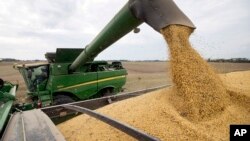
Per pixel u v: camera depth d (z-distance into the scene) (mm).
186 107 2740
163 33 2980
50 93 8203
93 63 9602
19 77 23219
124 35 3896
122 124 1910
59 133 2381
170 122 2564
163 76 23750
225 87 3268
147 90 5535
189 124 2494
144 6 3059
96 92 9578
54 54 8500
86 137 2814
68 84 8539
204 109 2715
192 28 3133
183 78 2811
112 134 2674
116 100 4895
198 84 2812
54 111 3836
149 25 3146
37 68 8461
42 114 3203
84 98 9125
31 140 2191
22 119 2932
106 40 4273
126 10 3305
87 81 9164
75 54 8336
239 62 39219
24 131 2441
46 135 2318
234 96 3146
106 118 2156
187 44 2994
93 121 3229
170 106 2875
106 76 9984
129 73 28312
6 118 3221
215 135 2365
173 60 2898
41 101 7785
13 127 2615
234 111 2838
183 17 3100
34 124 2691
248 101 3037
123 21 3451
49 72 8461
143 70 33750
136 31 3709
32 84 8500
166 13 2994
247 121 2654
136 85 16938
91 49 5332
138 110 3082
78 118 3691
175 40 2893
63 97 8102
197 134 2326
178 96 2943
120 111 3303
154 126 2564
